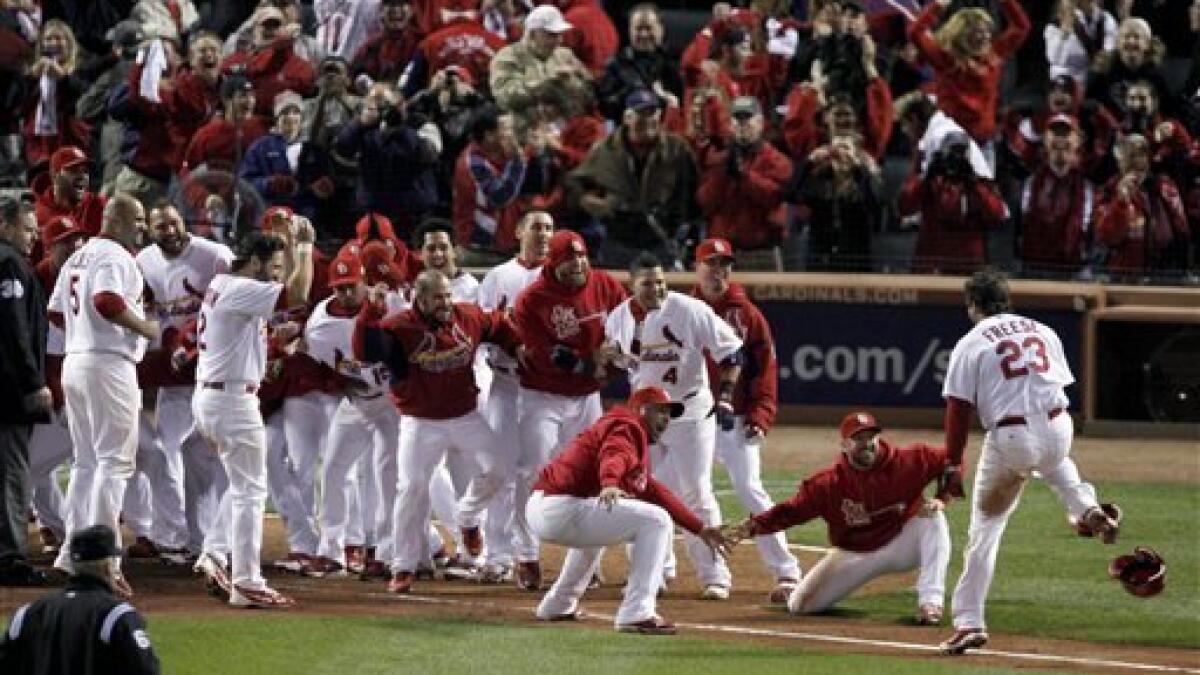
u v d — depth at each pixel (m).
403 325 60.25
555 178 89.38
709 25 99.75
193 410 60.16
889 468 57.88
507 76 92.31
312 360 64.56
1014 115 96.12
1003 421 54.28
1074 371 91.94
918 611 59.59
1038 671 52.34
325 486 64.38
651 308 60.78
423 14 97.31
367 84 93.94
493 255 87.38
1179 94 96.50
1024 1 101.88
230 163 88.06
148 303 64.69
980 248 92.19
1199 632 58.16
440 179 88.94
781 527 58.03
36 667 37.53
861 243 91.88
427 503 61.41
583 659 52.28
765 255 91.75
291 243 60.53
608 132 92.75
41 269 65.31
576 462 55.88
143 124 90.00
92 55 98.88
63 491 75.69
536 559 62.75
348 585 62.97
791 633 56.88
